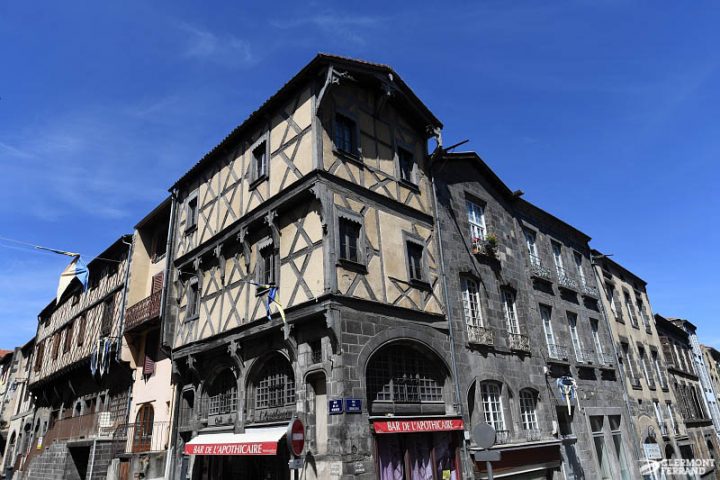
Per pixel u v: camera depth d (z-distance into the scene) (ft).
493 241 45.68
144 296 52.85
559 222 60.49
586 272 62.69
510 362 41.65
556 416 43.88
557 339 49.88
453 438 33.99
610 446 50.14
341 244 32.01
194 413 39.22
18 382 90.84
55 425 57.41
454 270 40.24
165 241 52.90
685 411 72.90
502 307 44.21
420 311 34.86
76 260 44.47
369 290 31.99
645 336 71.67
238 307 37.04
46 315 81.51
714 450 78.23
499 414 38.86
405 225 37.47
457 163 46.96
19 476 65.51
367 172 36.17
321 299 29.63
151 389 46.09
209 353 39.11
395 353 33.22
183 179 48.57
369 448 27.91
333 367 28.58
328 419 27.81
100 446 44.98
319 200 31.96
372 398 30.63
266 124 39.63
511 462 36.58
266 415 33.42
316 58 34.73
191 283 43.96
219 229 41.52
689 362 89.20
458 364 36.29
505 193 52.19
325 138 34.01
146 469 39.06
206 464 37.52
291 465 25.80
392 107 41.19
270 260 35.86
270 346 33.65
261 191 37.65
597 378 53.01
